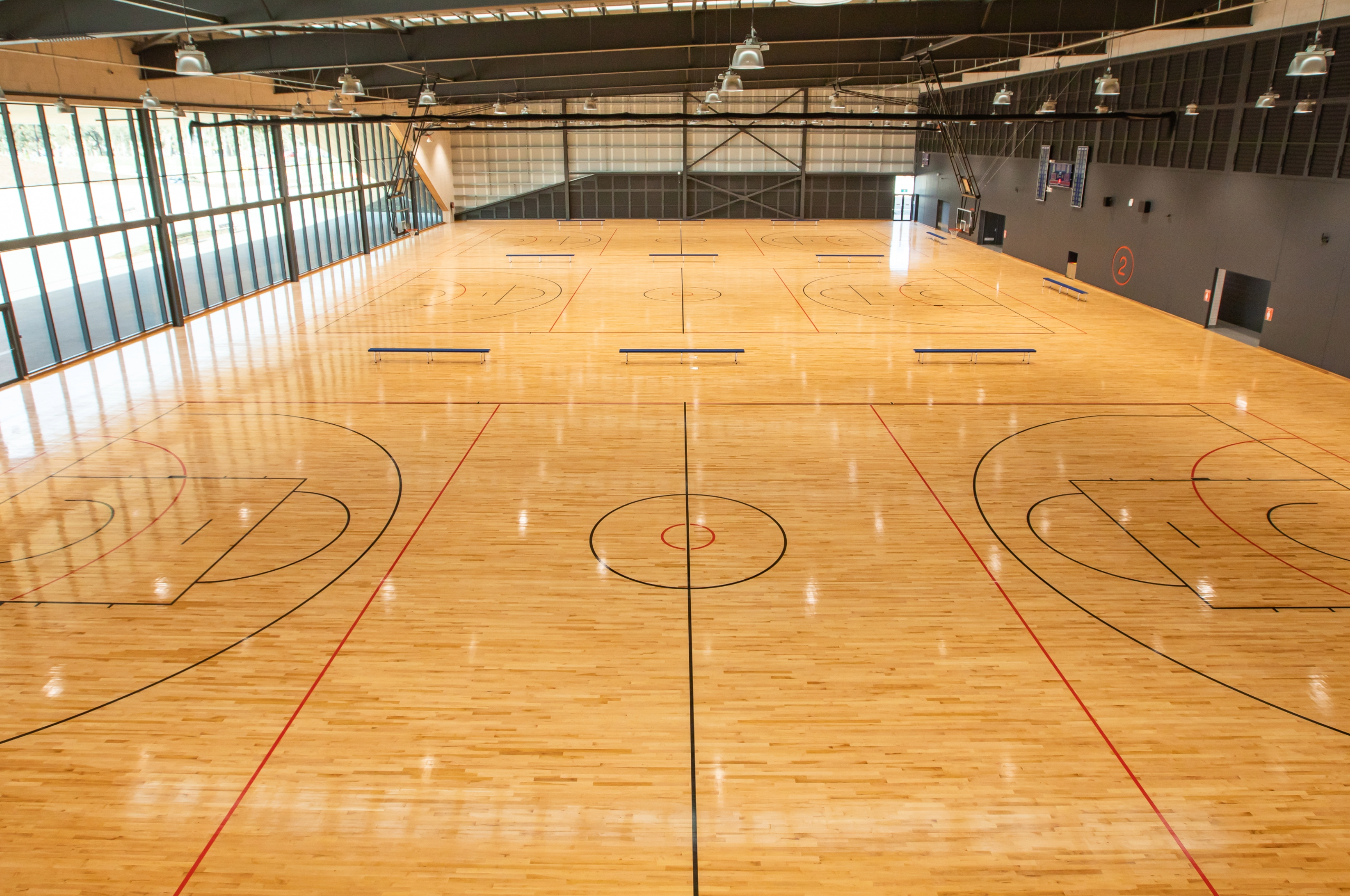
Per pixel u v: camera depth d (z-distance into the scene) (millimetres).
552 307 21109
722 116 16719
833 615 7820
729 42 16391
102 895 4867
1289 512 9844
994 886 4926
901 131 33375
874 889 4906
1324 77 15133
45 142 15273
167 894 4871
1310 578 8422
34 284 28375
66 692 6730
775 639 7449
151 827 5371
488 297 22375
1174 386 14664
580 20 16391
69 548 9102
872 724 6336
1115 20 15664
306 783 5750
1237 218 17812
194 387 14742
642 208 40219
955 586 8305
